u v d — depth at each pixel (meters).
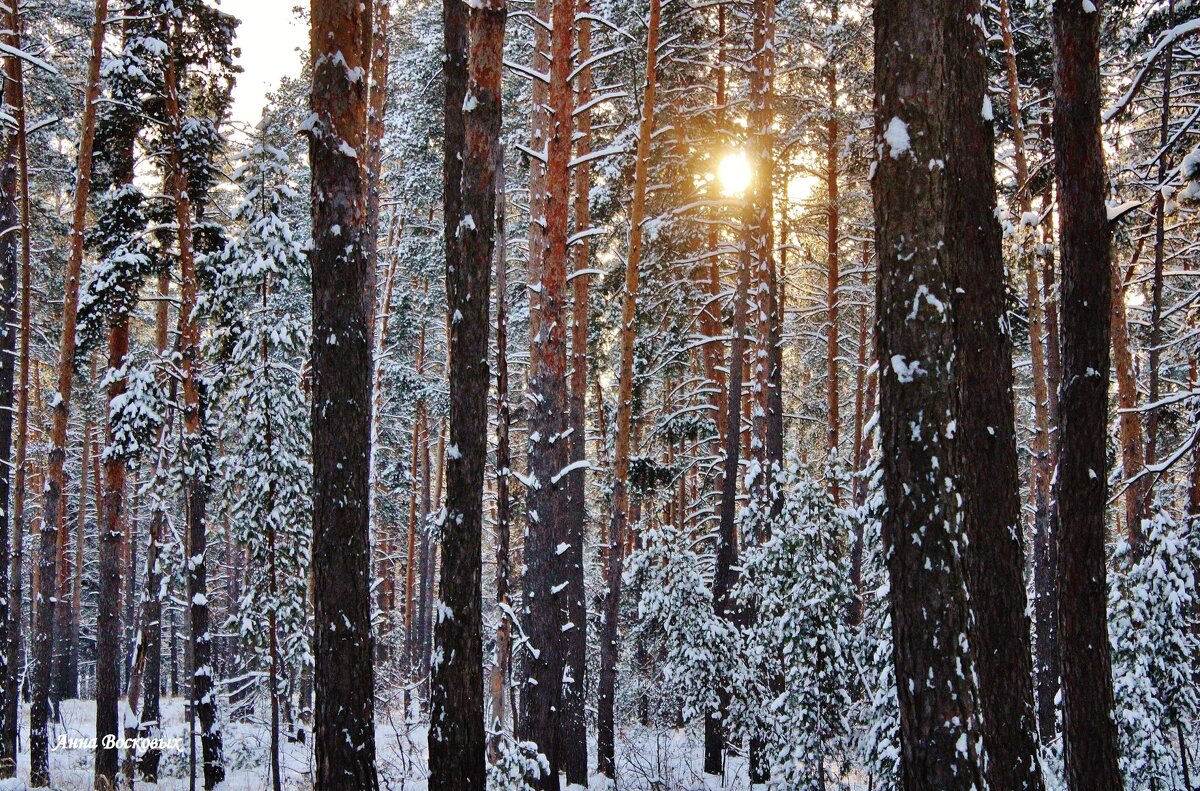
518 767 10.30
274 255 14.03
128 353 16.42
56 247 22.30
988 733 6.60
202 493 16.02
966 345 6.97
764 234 16.56
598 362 23.12
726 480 16.80
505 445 11.88
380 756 15.21
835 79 20.05
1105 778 7.53
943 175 5.17
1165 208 15.51
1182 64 17.98
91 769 17.50
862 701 13.19
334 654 7.48
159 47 15.19
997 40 15.52
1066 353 7.98
